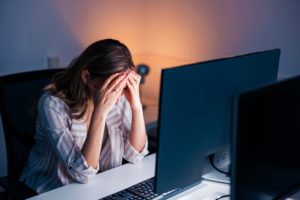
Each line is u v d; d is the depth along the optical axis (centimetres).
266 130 92
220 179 139
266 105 89
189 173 108
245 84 116
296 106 101
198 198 127
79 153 139
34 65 253
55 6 253
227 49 258
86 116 151
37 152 158
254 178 92
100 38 284
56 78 159
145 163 156
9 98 165
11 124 164
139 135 157
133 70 147
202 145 107
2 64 238
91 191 131
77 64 145
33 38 248
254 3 237
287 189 108
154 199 124
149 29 304
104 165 160
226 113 111
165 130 96
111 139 159
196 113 102
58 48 261
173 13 285
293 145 105
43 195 128
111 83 137
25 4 239
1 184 153
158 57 303
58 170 147
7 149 165
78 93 146
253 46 244
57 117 145
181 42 284
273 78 130
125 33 299
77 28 268
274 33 232
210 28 264
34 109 163
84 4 268
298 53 224
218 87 106
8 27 235
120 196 124
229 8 250
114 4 286
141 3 302
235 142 82
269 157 96
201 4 266
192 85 98
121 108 164
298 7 218
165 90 92
